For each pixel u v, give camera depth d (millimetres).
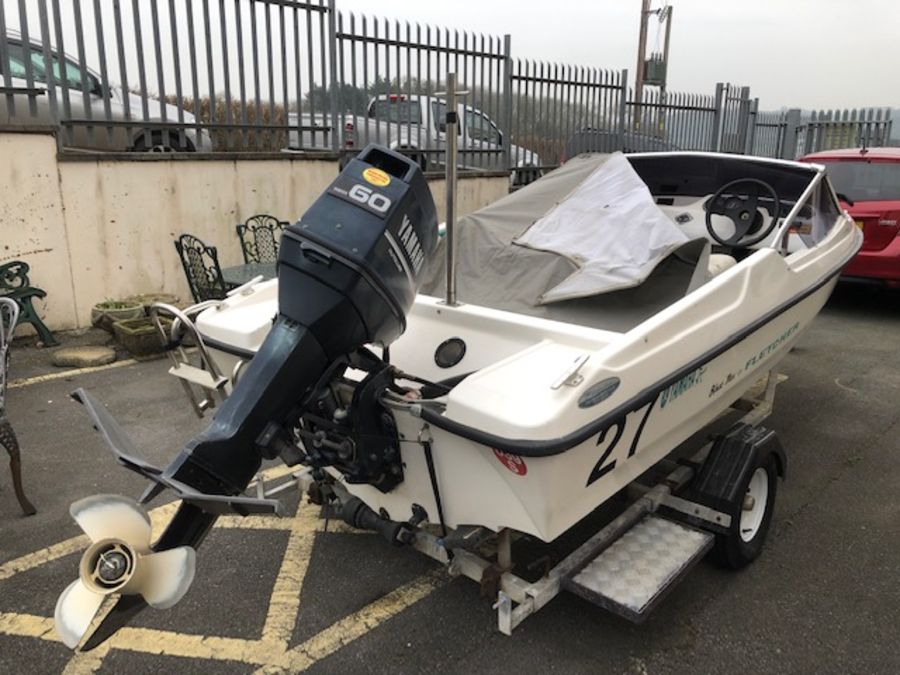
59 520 3459
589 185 3686
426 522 2740
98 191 6227
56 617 1920
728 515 2971
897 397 5355
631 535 2822
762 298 3238
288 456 2266
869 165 7266
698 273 3072
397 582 3088
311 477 3133
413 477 2555
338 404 2359
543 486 2188
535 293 3262
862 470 4191
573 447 2150
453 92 2584
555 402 2160
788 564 3256
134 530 1979
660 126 13078
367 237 2195
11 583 3004
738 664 2629
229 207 7062
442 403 2256
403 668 2594
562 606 2938
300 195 7586
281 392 2207
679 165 4738
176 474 2076
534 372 2348
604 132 11758
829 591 3061
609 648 2701
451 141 2678
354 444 2402
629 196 3473
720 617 2881
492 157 9930
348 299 2195
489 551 2805
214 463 2131
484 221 3688
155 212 6594
